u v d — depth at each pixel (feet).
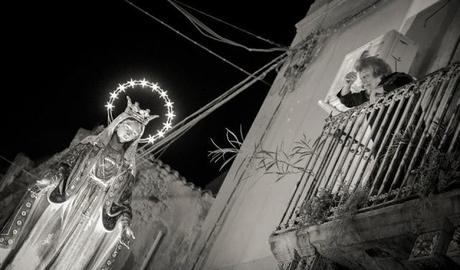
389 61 29.84
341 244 22.86
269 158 36.68
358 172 28.12
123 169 32.53
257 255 31.12
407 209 19.85
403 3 34.78
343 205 23.00
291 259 26.07
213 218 38.83
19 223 29.40
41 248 29.96
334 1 42.86
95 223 31.37
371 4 38.19
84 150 31.63
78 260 30.83
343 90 32.55
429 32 31.58
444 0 31.96
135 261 40.01
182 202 42.14
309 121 35.42
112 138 32.71
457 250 18.20
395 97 24.79
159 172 42.45
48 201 30.19
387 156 22.94
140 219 40.86
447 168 19.56
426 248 18.98
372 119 28.55
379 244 21.40
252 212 34.60
